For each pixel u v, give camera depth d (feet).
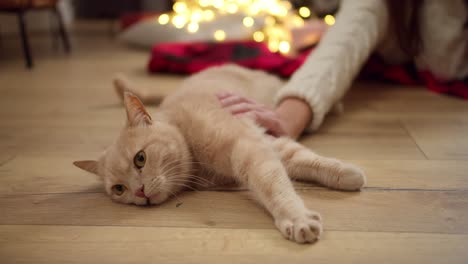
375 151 4.13
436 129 4.64
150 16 12.34
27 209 3.37
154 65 8.06
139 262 2.61
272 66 7.25
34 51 11.03
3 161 4.35
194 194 3.50
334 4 10.66
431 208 3.05
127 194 3.33
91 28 14.65
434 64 5.97
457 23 5.56
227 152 3.37
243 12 10.35
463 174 3.56
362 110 5.43
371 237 2.74
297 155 3.56
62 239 2.92
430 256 2.53
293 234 2.71
